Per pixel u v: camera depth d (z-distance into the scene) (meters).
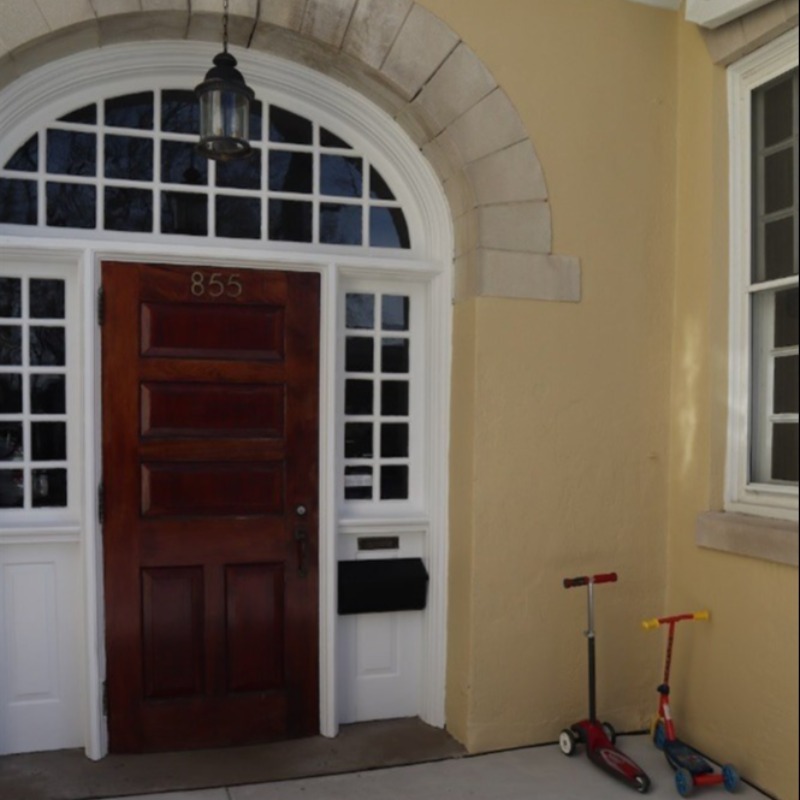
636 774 3.29
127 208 3.58
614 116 3.81
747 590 3.42
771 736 3.28
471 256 3.67
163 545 3.56
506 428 3.66
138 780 3.30
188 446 3.58
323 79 3.72
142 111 3.62
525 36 3.67
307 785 3.30
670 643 3.63
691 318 3.82
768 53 3.49
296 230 3.79
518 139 3.65
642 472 3.88
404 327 3.96
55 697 3.53
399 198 3.91
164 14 3.28
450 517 3.84
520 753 3.63
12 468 3.51
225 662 3.64
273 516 3.69
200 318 3.59
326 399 3.70
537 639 3.72
